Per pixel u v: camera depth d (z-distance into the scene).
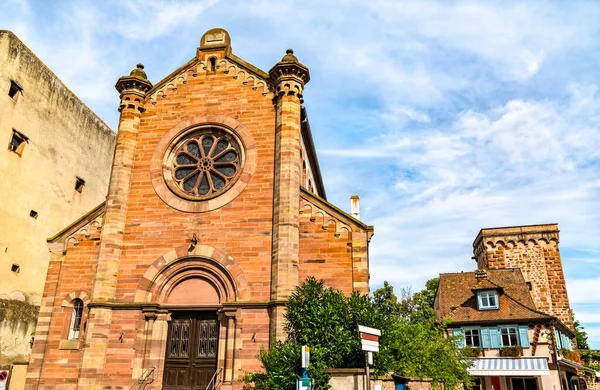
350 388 13.29
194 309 18.45
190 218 19.69
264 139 20.52
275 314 17.12
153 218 20.00
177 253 19.19
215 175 20.72
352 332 15.05
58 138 32.19
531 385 34.19
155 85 22.31
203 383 17.72
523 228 44.91
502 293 37.47
